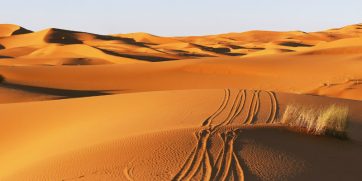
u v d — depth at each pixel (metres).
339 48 69.19
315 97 21.88
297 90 42.19
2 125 21.08
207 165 9.78
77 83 51.56
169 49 155.25
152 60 100.88
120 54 105.25
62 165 10.83
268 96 20.61
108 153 11.05
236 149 10.84
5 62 91.69
